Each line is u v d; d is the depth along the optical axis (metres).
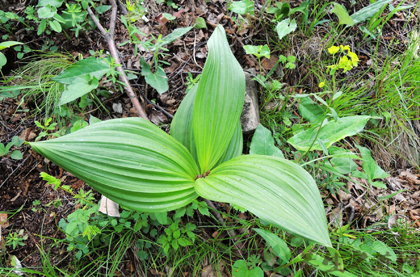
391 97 0.73
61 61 0.69
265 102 0.71
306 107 0.66
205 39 0.77
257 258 0.52
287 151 0.68
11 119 0.66
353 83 0.77
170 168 0.48
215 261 0.57
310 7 0.81
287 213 0.41
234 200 0.43
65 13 0.68
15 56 0.70
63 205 0.61
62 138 0.44
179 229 0.54
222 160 0.56
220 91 0.51
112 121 0.47
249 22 0.78
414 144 0.75
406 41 0.82
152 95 0.71
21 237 0.59
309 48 0.77
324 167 0.60
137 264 0.57
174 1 0.79
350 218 0.65
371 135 0.75
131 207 0.46
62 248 0.58
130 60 0.72
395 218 0.62
